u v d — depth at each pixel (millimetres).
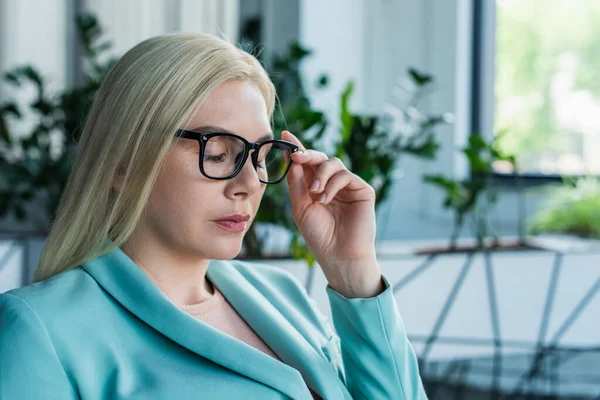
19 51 3467
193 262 989
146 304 901
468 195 2559
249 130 904
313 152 1094
